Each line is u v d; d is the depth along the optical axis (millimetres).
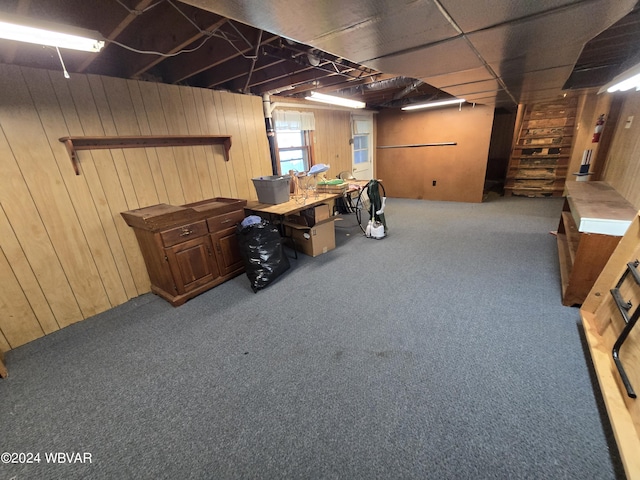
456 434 1354
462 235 4035
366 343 1994
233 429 1450
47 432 1496
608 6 1222
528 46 1740
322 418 1475
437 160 6273
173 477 1257
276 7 1133
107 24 1594
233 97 3400
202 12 1663
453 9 1226
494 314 2217
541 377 1632
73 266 2426
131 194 2695
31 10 1565
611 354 1488
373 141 6961
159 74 2828
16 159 2070
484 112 5551
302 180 4547
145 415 1559
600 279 1830
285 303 2564
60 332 2354
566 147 5793
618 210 2172
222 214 2922
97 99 2387
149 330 2301
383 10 1202
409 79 3688
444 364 1767
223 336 2168
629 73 2260
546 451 1262
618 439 1147
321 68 2721
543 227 4156
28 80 2055
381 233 4055
